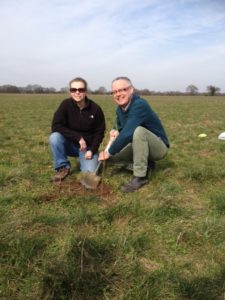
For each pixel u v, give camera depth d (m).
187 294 2.55
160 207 4.09
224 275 2.80
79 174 5.39
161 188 4.86
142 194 4.65
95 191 4.71
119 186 4.94
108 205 4.25
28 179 5.29
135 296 2.52
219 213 4.05
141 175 4.85
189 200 4.52
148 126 5.08
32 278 2.70
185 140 9.92
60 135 5.30
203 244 3.31
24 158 6.90
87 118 5.34
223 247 3.24
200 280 2.71
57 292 2.53
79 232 3.47
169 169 5.87
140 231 3.54
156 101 50.53
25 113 21.53
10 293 2.57
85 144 5.26
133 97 4.90
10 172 5.45
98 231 3.52
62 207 4.17
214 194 4.67
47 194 4.60
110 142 5.16
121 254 3.06
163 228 3.66
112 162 5.41
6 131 11.70
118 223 3.74
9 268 2.82
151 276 2.74
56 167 5.29
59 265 2.77
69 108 5.33
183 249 3.23
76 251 2.99
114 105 33.34
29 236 3.28
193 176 5.43
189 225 3.72
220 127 13.93
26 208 4.11
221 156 7.34
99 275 2.72
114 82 4.82
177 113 23.62
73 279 2.61
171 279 2.72
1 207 4.14
